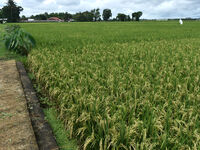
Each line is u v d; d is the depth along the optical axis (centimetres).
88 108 331
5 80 589
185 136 271
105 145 255
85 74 533
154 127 278
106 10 12231
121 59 700
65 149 315
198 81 472
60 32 2180
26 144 291
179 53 809
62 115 390
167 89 443
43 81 570
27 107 418
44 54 795
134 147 252
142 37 1617
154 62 641
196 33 2067
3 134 314
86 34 1894
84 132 314
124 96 393
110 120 284
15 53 1039
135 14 10350
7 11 9900
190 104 371
